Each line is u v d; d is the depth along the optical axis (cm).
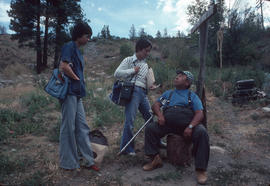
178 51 1443
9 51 2164
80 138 292
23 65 1828
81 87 284
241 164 314
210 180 270
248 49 1336
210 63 1377
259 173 288
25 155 324
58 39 1858
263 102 604
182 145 295
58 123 452
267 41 1566
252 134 430
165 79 820
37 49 1773
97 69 1625
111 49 2339
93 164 288
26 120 491
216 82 840
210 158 333
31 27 1842
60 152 282
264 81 777
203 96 357
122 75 323
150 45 330
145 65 338
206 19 317
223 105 641
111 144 375
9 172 271
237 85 652
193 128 280
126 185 257
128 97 314
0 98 725
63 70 261
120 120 501
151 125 300
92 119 511
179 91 314
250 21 1376
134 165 308
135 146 376
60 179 263
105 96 700
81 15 1872
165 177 272
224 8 1388
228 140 409
